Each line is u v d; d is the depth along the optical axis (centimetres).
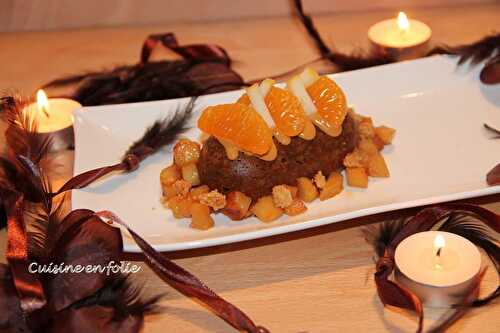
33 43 79
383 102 62
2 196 53
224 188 54
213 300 47
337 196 55
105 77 69
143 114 62
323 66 68
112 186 57
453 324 47
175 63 70
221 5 84
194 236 52
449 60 63
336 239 53
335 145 55
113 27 81
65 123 63
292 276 51
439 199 52
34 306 47
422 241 50
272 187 54
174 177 55
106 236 51
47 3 84
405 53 68
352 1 82
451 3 81
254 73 70
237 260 52
